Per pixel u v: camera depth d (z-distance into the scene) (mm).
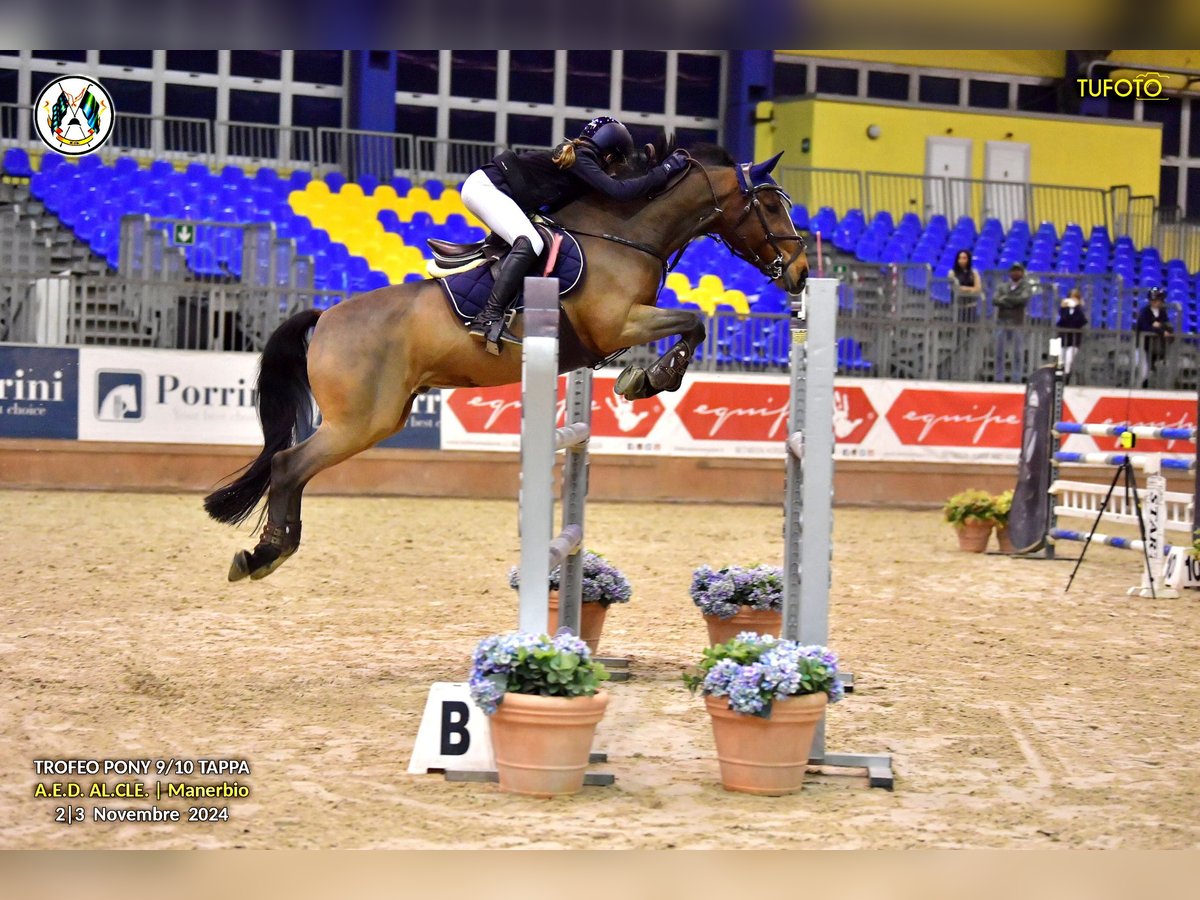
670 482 17641
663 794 5113
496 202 6633
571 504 6961
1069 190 25250
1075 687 7262
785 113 24703
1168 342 19266
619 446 17453
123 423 16172
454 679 7023
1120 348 19094
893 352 18703
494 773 5215
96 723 5848
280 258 18531
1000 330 18750
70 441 16016
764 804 5012
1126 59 26141
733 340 18234
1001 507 13820
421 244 21297
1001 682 7344
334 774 5223
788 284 7195
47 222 19328
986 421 18453
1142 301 22734
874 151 24453
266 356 7121
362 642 8008
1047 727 6305
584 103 24906
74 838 4371
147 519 13719
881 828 4711
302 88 23125
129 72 22109
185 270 17031
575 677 5047
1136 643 8742
